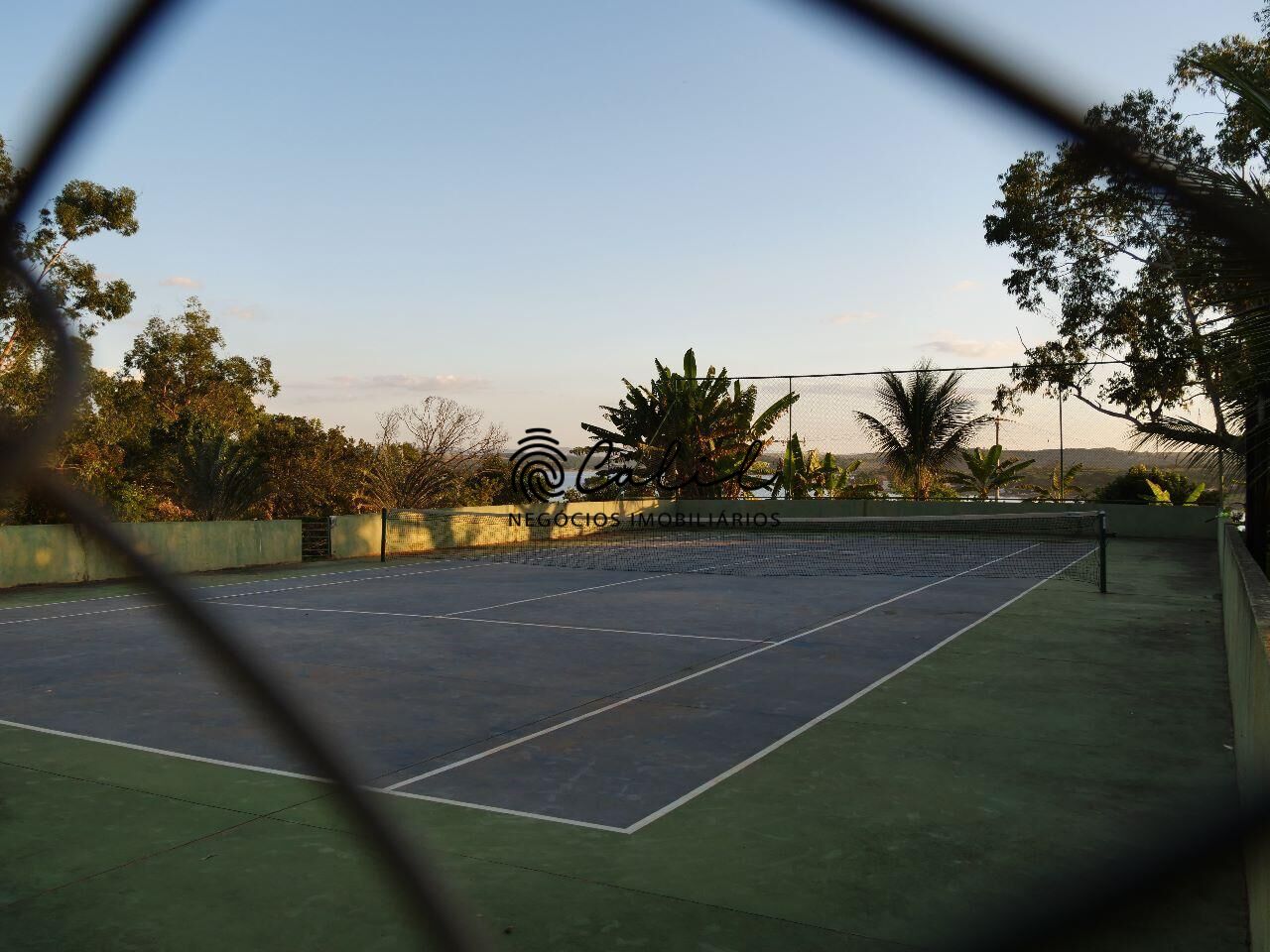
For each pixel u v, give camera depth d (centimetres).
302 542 1983
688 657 927
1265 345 455
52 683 805
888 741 628
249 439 2512
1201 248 368
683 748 614
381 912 371
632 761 586
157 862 424
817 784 537
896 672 852
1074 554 2033
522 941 349
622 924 364
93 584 1540
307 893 390
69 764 576
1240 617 599
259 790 526
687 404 2870
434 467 2484
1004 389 2534
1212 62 459
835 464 2975
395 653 954
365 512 2480
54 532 1530
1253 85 441
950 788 529
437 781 544
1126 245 1934
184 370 3456
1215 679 818
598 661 908
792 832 463
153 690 778
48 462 101
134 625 1127
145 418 2086
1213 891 393
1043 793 520
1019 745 616
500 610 1266
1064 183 1884
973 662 895
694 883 403
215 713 701
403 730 658
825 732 651
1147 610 1238
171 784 536
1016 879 405
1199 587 1480
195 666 876
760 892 393
